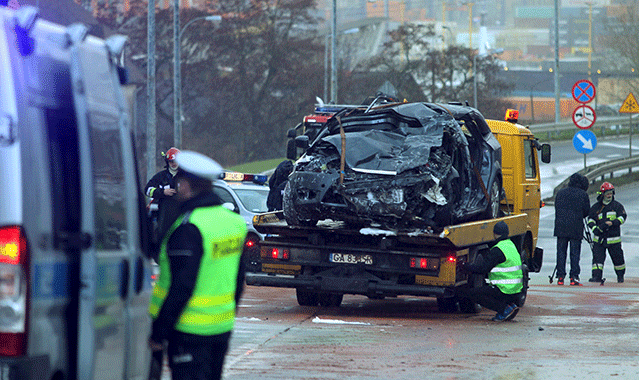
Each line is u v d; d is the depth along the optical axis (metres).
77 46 13.23
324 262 34.75
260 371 22.50
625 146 162.88
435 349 26.52
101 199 13.33
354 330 30.22
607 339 29.08
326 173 33.28
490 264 33.50
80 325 12.72
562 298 42.50
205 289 14.44
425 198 32.62
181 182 14.65
